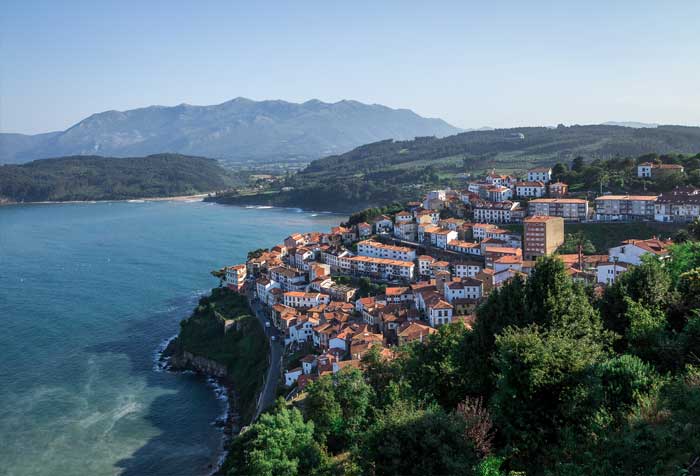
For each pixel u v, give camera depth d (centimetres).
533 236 19888
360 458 4775
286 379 13638
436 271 19762
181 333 18488
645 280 6525
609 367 4481
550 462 3972
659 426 3725
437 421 4066
